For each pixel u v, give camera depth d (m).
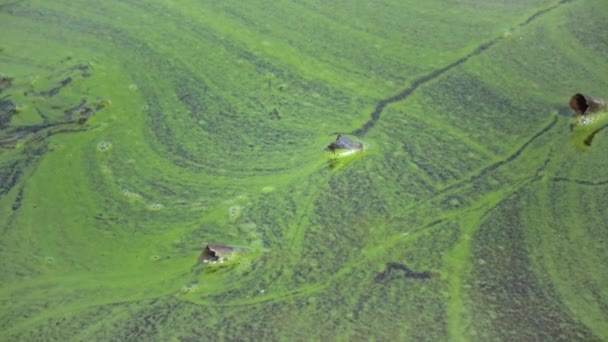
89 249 2.40
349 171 2.68
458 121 2.90
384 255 2.32
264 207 2.54
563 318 2.06
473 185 2.57
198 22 3.70
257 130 2.92
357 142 2.78
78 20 3.75
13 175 2.73
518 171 2.62
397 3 3.82
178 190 2.63
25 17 3.79
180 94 3.16
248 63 3.35
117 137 2.91
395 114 2.96
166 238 2.43
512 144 2.75
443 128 2.86
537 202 2.48
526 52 3.29
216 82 3.23
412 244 2.36
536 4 3.69
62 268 2.33
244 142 2.86
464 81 3.14
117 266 2.33
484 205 2.49
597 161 2.63
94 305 2.20
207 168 2.73
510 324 2.06
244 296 2.21
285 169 2.70
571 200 2.47
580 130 2.79
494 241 2.34
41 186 2.68
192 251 2.37
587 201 2.46
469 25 3.56
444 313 2.11
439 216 2.46
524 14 3.60
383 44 3.45
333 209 2.51
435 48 3.39
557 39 3.37
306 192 2.59
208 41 3.53
